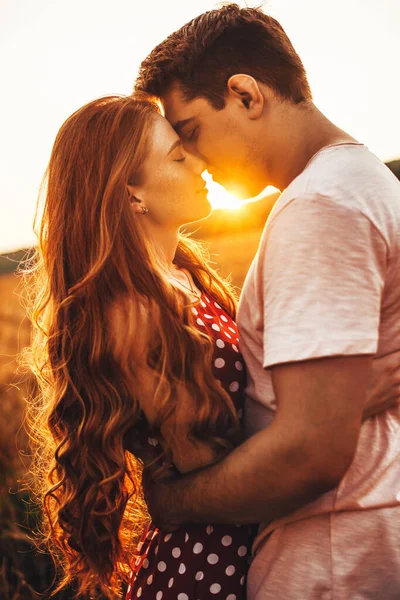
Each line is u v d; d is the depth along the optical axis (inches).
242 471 50.0
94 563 64.7
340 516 52.5
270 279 50.4
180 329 58.5
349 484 52.3
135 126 62.8
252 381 59.4
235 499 51.1
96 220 62.7
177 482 57.3
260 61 58.8
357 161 52.2
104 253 60.9
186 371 58.0
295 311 48.2
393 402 53.9
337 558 52.0
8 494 126.0
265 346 50.1
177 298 60.7
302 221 49.3
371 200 49.9
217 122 61.1
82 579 71.4
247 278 58.3
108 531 64.8
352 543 52.0
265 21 59.8
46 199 67.3
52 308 66.2
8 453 154.9
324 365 47.3
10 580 114.1
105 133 62.9
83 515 63.5
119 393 60.4
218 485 52.0
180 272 72.8
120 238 61.2
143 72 65.8
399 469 53.1
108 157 62.7
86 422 61.8
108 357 60.2
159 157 63.1
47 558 114.3
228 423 58.9
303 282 48.3
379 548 51.8
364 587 51.7
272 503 49.8
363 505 51.8
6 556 115.7
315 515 53.2
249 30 59.1
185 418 58.0
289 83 59.1
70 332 63.5
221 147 62.0
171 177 63.5
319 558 52.6
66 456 64.3
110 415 60.4
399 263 50.4
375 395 52.7
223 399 58.3
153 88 64.5
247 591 58.4
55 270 65.8
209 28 60.4
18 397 211.6
